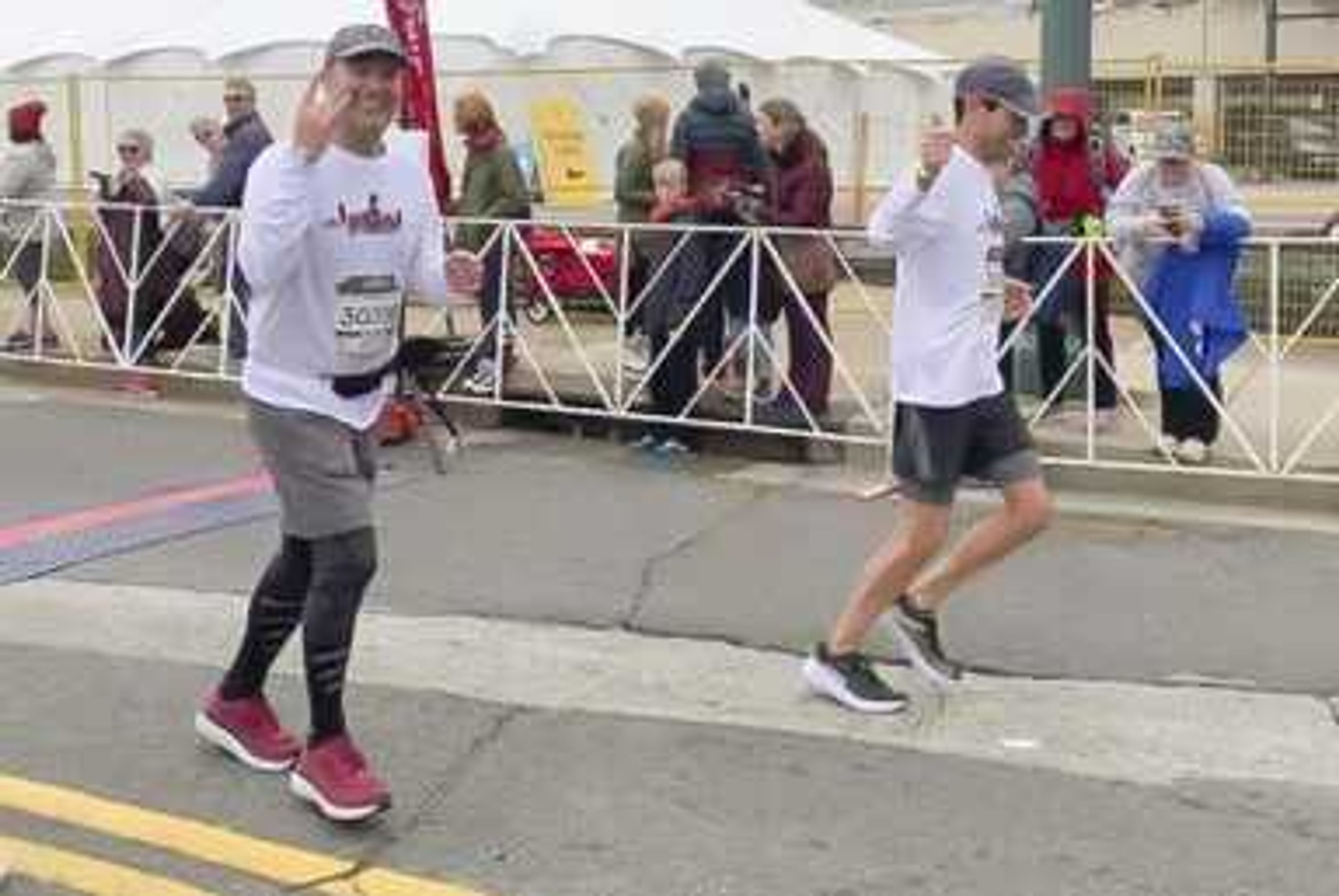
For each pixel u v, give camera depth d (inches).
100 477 369.7
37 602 278.4
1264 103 735.7
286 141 194.2
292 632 206.5
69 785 203.9
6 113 836.0
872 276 534.9
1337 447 381.1
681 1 804.6
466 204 443.2
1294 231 634.2
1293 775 215.2
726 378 402.9
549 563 305.1
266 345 190.7
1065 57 421.4
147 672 244.1
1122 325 517.7
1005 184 358.9
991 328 226.1
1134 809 203.3
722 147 398.3
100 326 490.6
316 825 193.9
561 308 420.5
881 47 880.9
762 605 282.7
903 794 206.4
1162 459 370.3
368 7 724.0
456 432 402.0
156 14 801.6
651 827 195.8
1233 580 299.7
